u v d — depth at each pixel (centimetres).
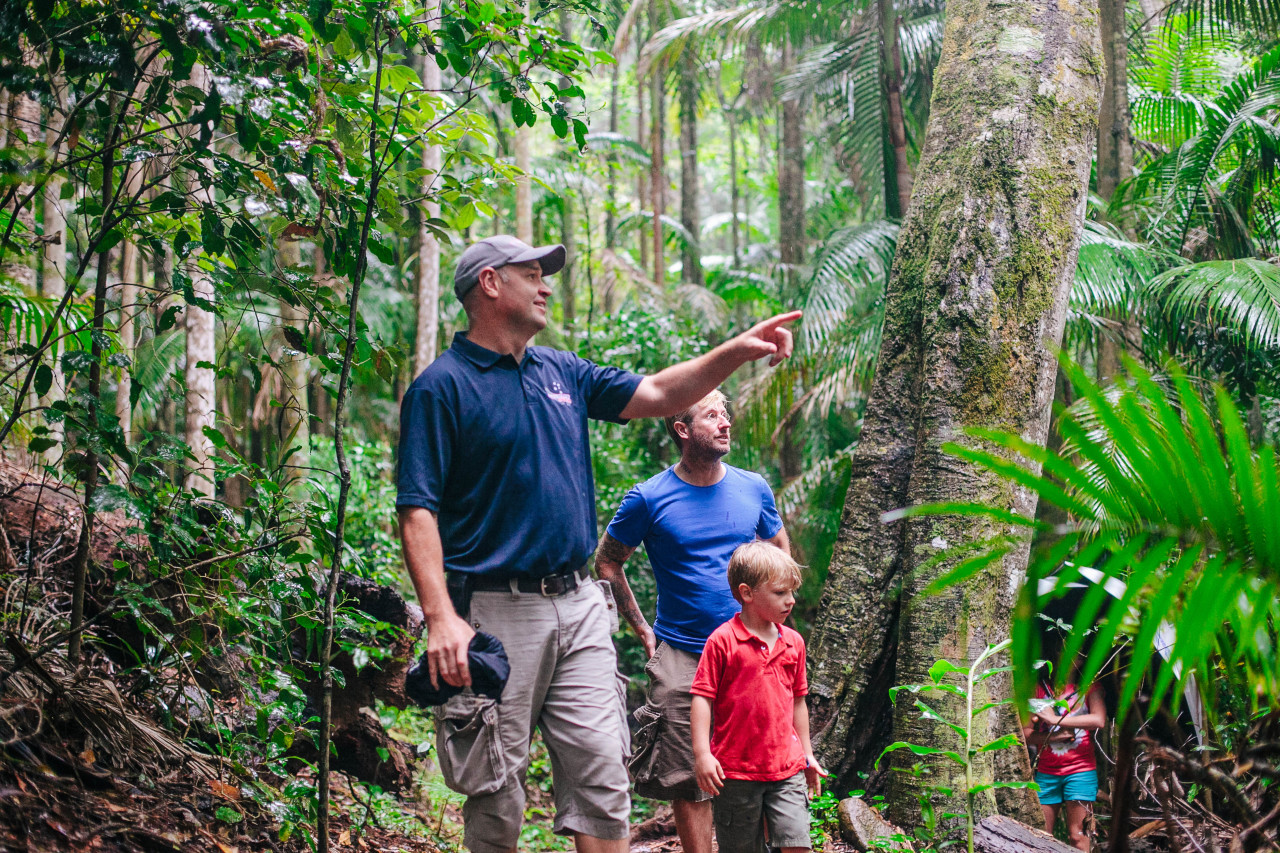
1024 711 139
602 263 1259
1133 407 141
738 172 1961
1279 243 653
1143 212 632
